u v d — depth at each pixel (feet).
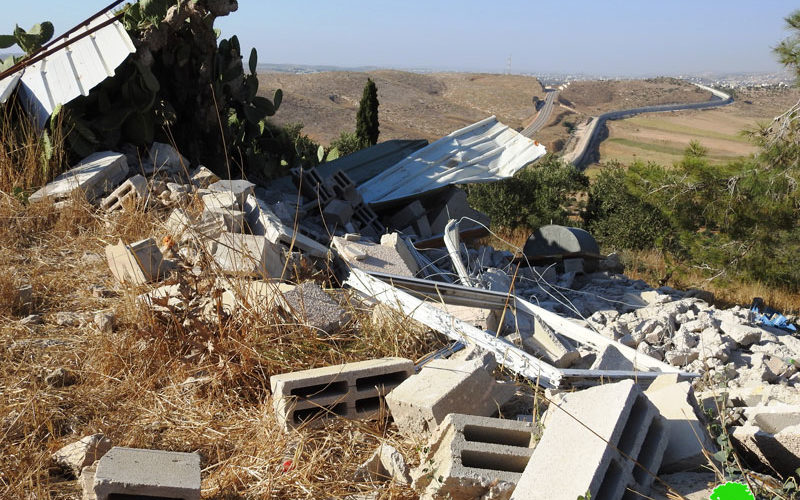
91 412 13.01
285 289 17.16
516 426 11.31
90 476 9.96
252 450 11.80
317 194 31.42
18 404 12.62
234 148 35.76
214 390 13.62
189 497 9.44
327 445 12.06
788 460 11.02
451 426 11.07
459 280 25.16
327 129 575.38
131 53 30.04
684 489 9.90
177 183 27.71
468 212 38.63
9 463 11.02
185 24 32.14
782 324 24.80
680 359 18.53
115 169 27.32
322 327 15.89
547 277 31.12
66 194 25.16
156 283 18.70
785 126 53.21
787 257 54.60
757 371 17.46
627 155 520.83
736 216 56.18
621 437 10.09
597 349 17.79
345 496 10.66
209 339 14.30
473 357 14.19
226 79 34.63
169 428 12.69
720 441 10.53
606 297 28.73
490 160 40.93
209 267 16.72
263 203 25.66
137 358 14.67
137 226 23.29
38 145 27.20
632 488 9.65
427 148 40.83
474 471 10.01
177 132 33.45
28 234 22.97
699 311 24.20
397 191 36.96
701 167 57.00
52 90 29.55
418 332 16.17
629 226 77.20
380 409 12.92
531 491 9.38
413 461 11.60
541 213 89.45
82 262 21.03
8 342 15.30
